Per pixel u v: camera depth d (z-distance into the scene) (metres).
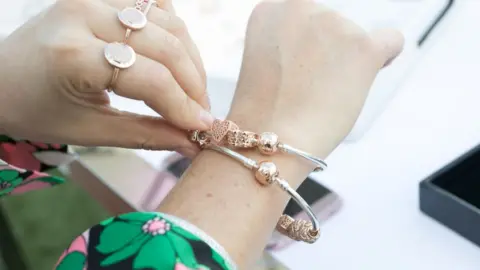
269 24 0.40
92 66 0.32
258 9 0.41
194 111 0.35
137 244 0.30
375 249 0.41
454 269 0.40
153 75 0.33
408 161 0.47
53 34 0.33
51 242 0.78
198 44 0.55
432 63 0.57
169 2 0.39
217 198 0.34
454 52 0.57
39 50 0.33
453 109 0.52
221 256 0.30
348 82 0.37
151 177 0.49
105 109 0.37
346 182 0.46
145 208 0.47
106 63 0.33
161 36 0.34
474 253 0.40
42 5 0.59
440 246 0.41
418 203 0.44
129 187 0.48
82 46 0.32
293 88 0.37
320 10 0.39
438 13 0.57
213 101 0.50
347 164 0.48
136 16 0.34
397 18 0.55
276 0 0.41
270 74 0.38
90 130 0.37
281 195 0.35
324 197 0.44
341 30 0.38
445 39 0.59
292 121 0.36
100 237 0.30
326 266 0.41
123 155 0.52
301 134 0.36
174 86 0.34
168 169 0.49
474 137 0.49
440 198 0.41
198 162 0.36
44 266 0.74
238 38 0.56
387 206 0.44
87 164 0.51
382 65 0.39
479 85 0.54
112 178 0.49
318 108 0.37
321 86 0.37
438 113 0.51
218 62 0.52
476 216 0.39
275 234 0.42
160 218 0.31
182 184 0.35
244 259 0.32
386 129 0.51
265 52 0.39
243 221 0.33
